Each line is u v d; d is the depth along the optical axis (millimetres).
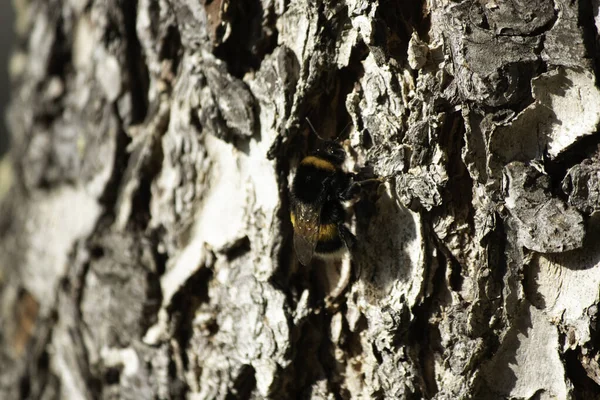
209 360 652
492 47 619
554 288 624
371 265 636
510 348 627
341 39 632
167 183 656
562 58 616
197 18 646
